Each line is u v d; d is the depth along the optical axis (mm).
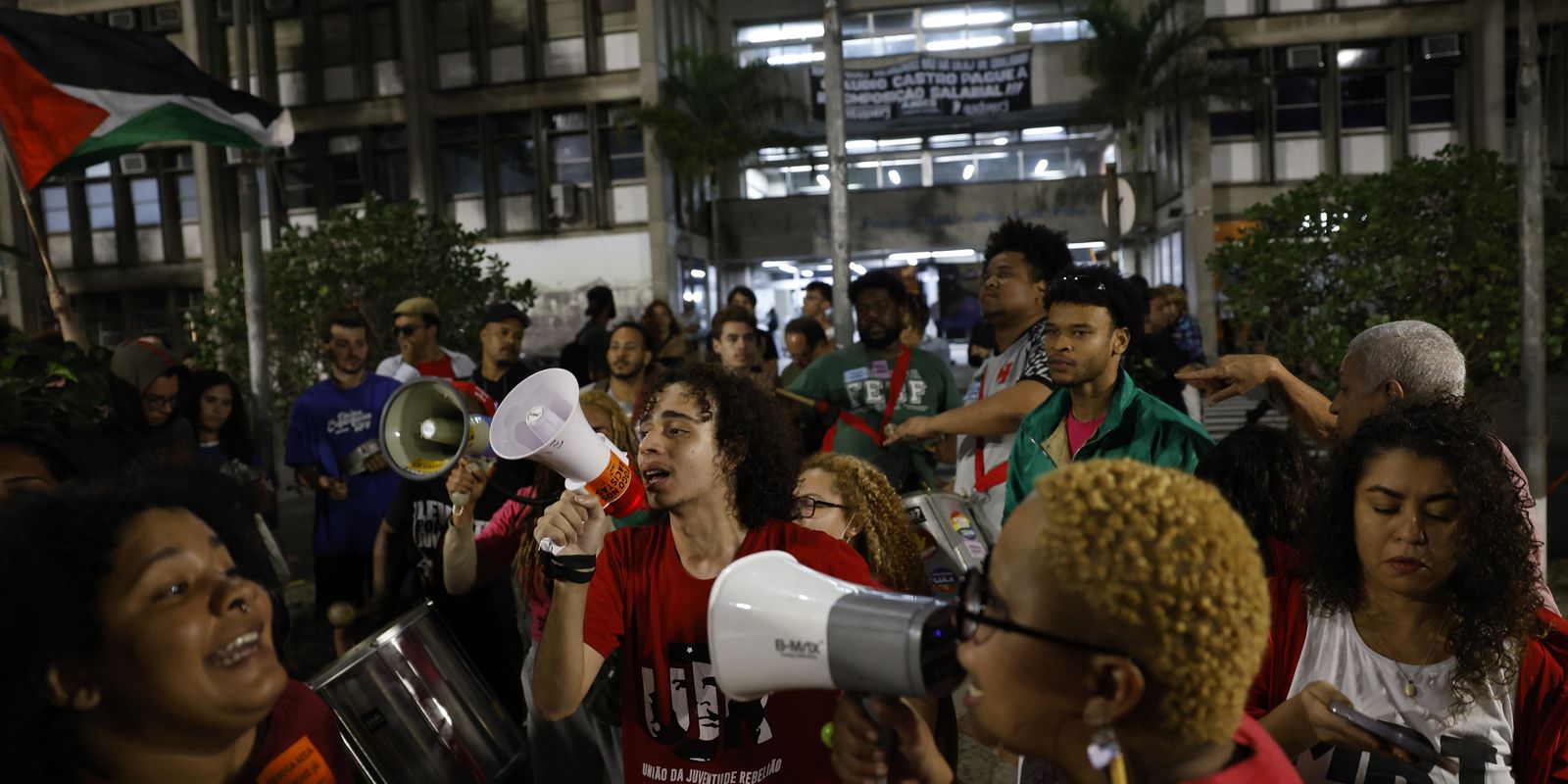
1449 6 20453
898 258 24781
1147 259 25422
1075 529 938
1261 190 21250
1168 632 906
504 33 22297
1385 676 1867
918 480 5348
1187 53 20719
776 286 26234
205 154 22484
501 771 3068
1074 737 988
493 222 22688
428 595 3842
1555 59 19875
